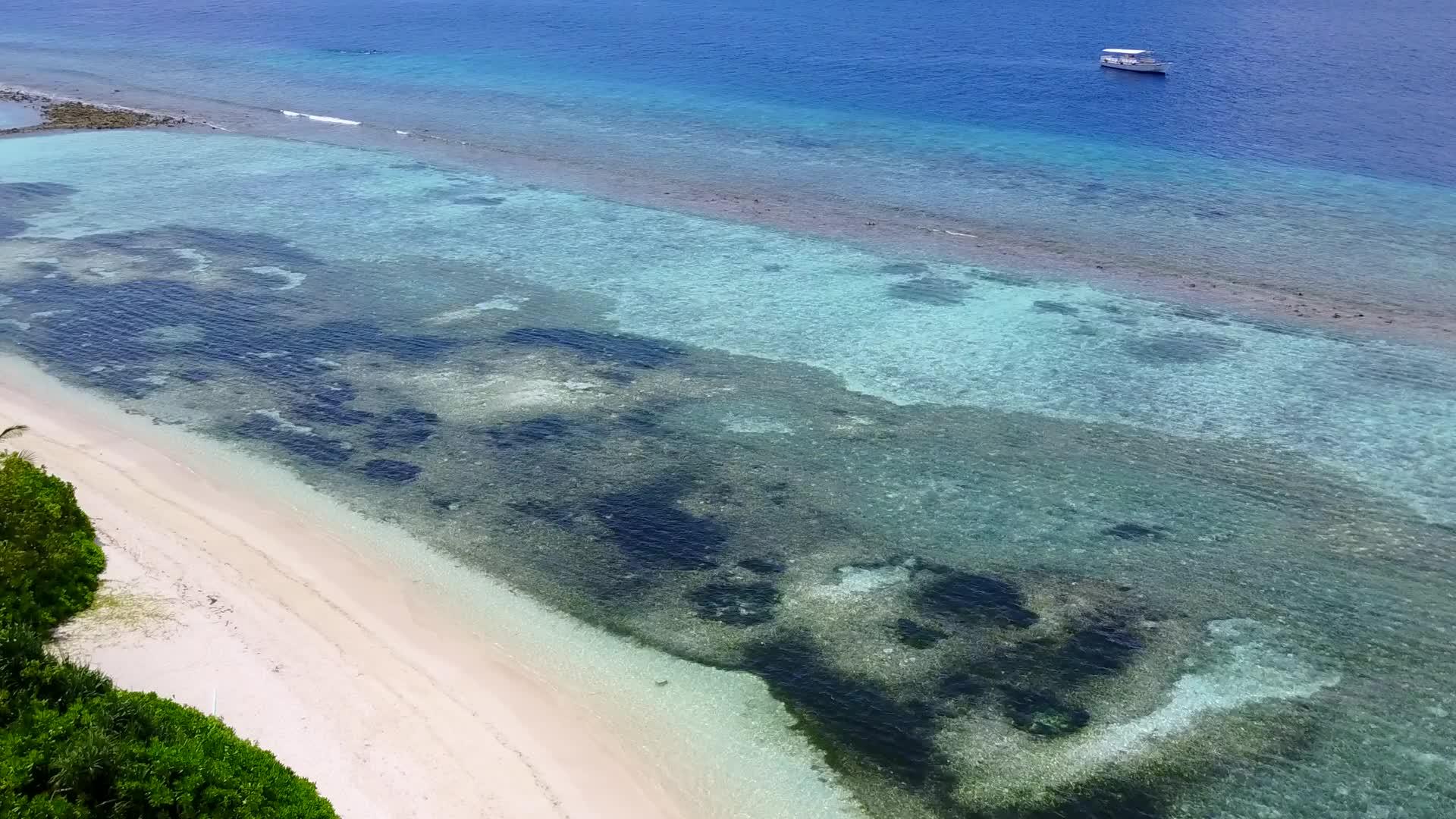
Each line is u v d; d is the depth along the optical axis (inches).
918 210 2313.0
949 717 911.0
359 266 1953.7
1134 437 1380.4
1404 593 1080.8
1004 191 2454.5
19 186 2409.0
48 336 1635.1
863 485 1269.7
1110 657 987.9
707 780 836.0
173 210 2263.8
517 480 1270.9
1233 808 820.6
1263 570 1117.1
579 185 2491.4
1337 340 1663.4
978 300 1817.2
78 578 1002.7
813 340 1656.0
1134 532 1180.5
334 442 1347.2
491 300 1806.1
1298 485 1273.4
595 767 839.1
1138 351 1624.0
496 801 795.4
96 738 729.6
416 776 813.9
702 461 1317.7
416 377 1525.6
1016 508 1222.9
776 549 1146.0
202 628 967.6
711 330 1691.7
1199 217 2256.4
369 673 927.0
